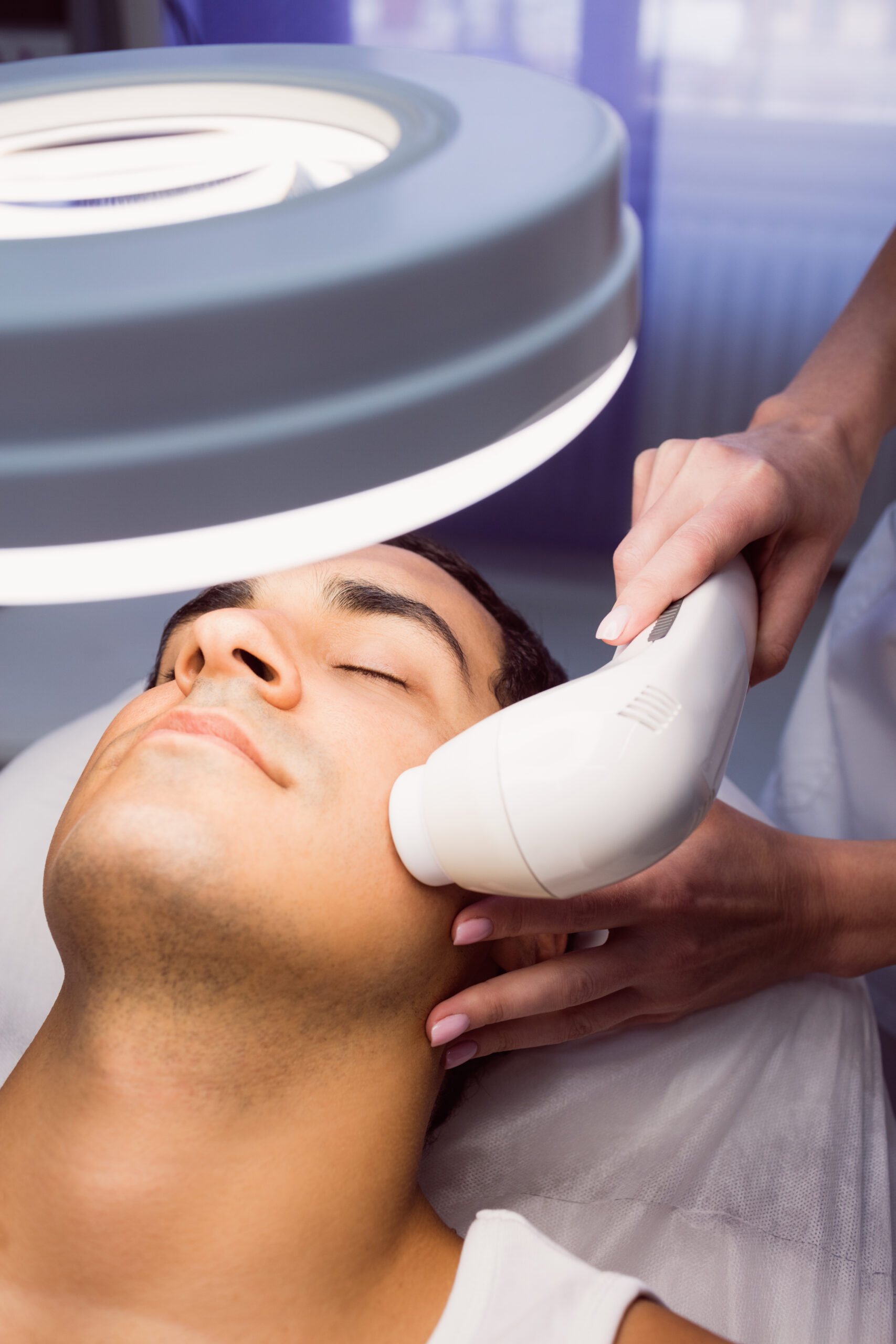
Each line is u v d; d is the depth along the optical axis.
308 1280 0.60
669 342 2.13
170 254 0.29
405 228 0.30
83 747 1.09
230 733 0.61
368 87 0.45
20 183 0.51
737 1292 0.77
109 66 0.53
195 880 0.55
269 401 0.28
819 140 1.95
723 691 0.57
